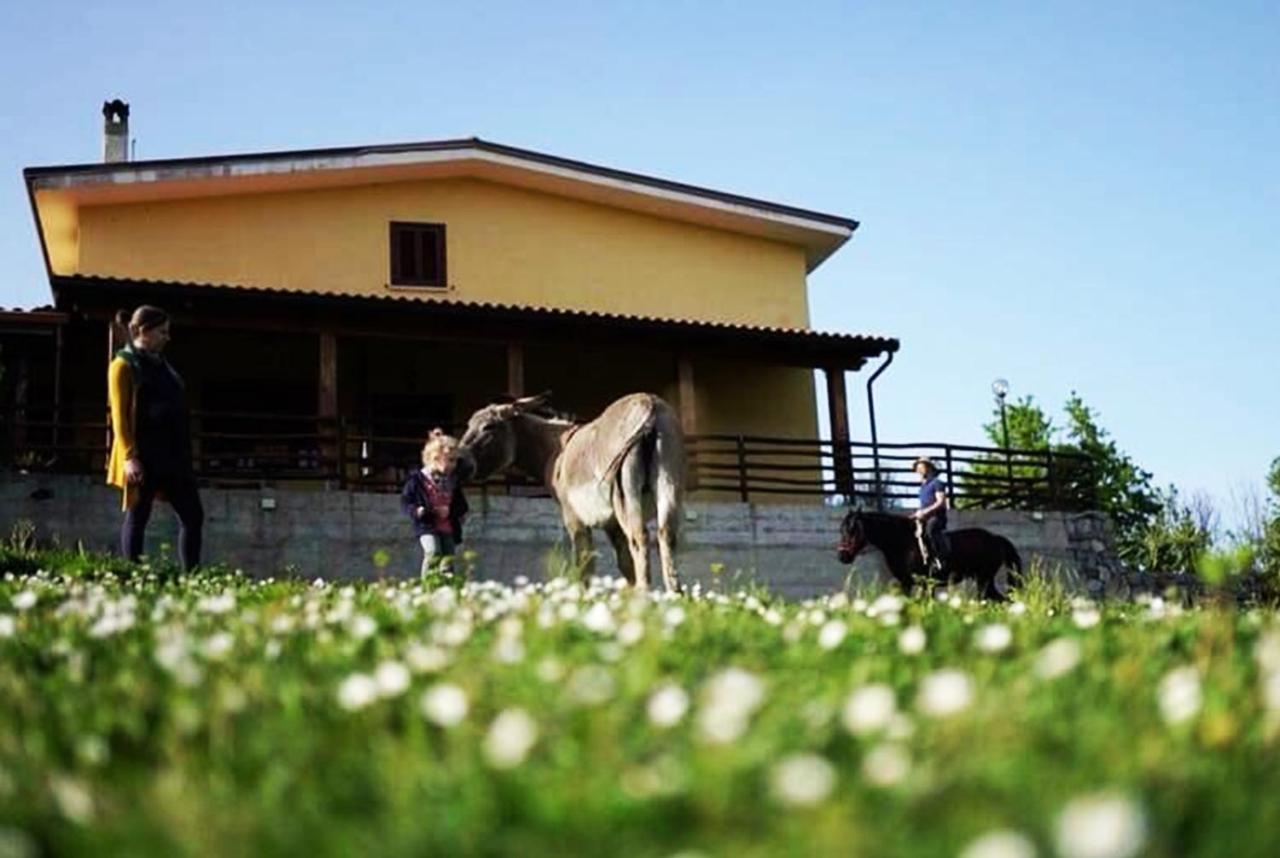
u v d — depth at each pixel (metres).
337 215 25.12
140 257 23.66
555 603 6.35
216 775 2.70
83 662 4.11
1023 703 3.12
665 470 10.13
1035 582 12.12
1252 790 2.35
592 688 3.22
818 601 7.17
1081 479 25.67
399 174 25.31
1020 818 2.07
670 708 2.88
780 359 25.14
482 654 4.16
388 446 24.67
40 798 2.59
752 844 2.09
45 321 20.53
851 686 3.48
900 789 2.25
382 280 25.17
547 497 20.02
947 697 2.77
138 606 5.88
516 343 23.20
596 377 26.47
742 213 27.25
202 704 3.36
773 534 21.77
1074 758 2.52
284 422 24.17
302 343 24.62
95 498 17.72
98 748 2.93
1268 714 2.91
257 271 24.36
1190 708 2.81
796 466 23.53
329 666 4.00
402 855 2.10
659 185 26.72
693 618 5.41
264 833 2.21
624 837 2.15
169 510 17.89
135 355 9.84
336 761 2.77
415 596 6.94
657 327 23.58
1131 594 24.25
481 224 26.09
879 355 25.41
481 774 2.51
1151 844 1.94
